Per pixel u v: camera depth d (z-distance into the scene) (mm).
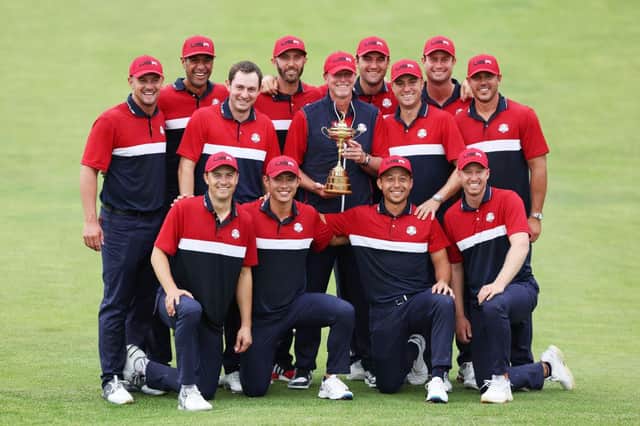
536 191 28812
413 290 27031
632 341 35812
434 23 103625
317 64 91375
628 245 52906
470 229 26875
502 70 93125
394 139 28578
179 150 27453
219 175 25359
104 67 94250
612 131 80250
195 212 25672
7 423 22891
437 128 28406
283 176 26094
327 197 28266
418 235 27094
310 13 106562
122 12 107812
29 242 51438
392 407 24703
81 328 35562
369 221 27281
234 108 27344
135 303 27922
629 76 92438
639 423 22844
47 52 97750
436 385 25531
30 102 86000
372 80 29859
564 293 43688
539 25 104000
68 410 24297
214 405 25281
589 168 71875
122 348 26406
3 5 109312
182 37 100500
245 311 26203
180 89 29156
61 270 45750
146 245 26688
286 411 24125
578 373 30562
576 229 56281
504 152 28391
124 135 26328
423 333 27344
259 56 94250
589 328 37844
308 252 28422
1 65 94375
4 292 41375
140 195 26531
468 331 27359
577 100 87000
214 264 25703
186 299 25141
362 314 29156
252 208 26766
